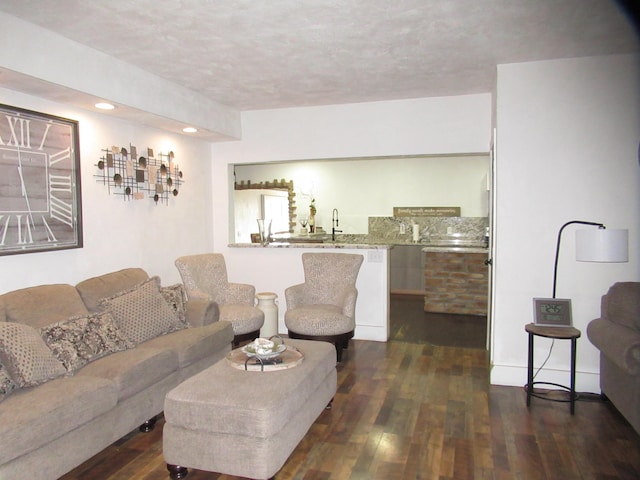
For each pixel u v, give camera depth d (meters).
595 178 3.49
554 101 3.53
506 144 3.62
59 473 2.29
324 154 5.11
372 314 5.07
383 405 3.35
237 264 5.57
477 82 4.16
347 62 3.59
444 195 8.41
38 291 3.05
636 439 2.85
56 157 3.43
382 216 8.73
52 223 3.40
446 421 3.10
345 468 2.54
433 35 3.04
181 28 2.91
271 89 4.38
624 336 2.83
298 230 9.16
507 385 3.73
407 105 4.80
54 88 3.09
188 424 2.38
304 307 4.49
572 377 3.22
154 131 4.58
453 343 4.94
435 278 6.46
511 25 2.88
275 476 2.47
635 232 3.45
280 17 2.76
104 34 3.00
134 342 3.30
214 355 3.70
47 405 2.25
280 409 2.34
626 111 3.42
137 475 2.49
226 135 5.08
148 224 4.49
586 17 2.77
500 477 2.46
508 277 3.68
